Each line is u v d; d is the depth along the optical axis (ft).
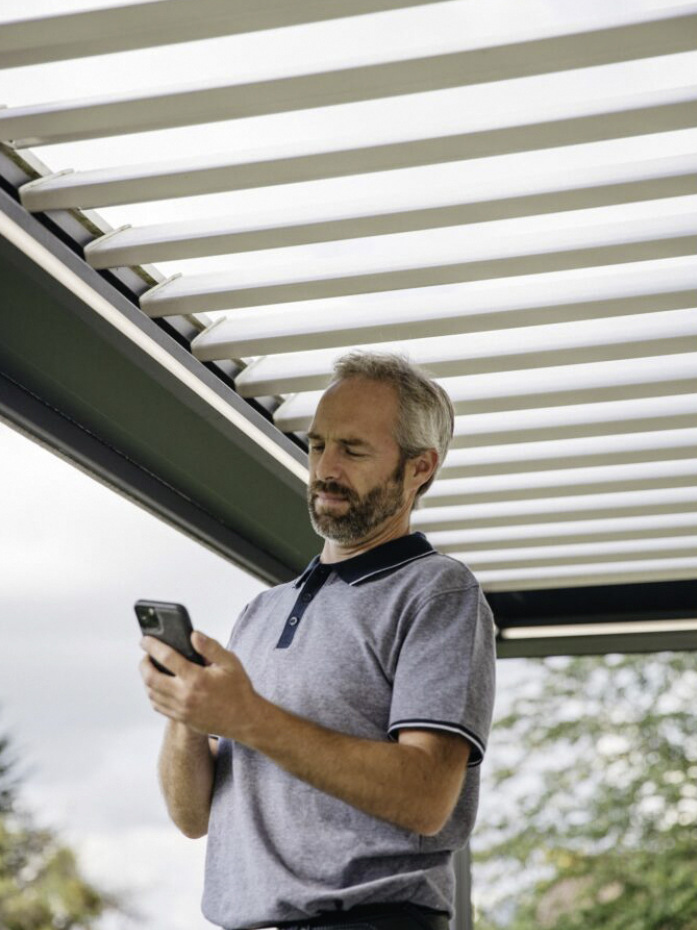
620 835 36.60
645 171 8.91
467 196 9.18
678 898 35.42
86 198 9.05
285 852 6.02
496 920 36.70
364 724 6.20
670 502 14.34
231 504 14.06
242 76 8.17
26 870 40.81
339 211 9.35
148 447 12.55
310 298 10.23
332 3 7.50
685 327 10.92
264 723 5.72
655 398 12.32
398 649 6.35
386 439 6.96
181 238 9.52
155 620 5.83
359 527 6.86
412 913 5.90
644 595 17.17
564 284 10.48
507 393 11.99
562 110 8.38
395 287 10.08
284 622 6.77
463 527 15.08
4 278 9.60
